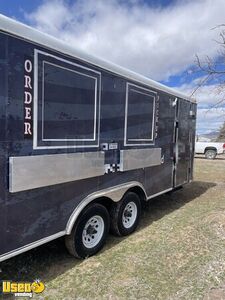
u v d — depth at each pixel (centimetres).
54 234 283
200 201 641
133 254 347
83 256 330
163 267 313
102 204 384
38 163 255
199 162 1551
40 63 251
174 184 562
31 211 255
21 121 237
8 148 228
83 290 272
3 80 221
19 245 247
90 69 312
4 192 229
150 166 458
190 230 424
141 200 456
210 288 268
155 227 451
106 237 367
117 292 268
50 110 264
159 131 481
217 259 325
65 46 277
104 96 338
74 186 302
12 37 225
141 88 417
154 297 258
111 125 355
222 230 409
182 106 570
